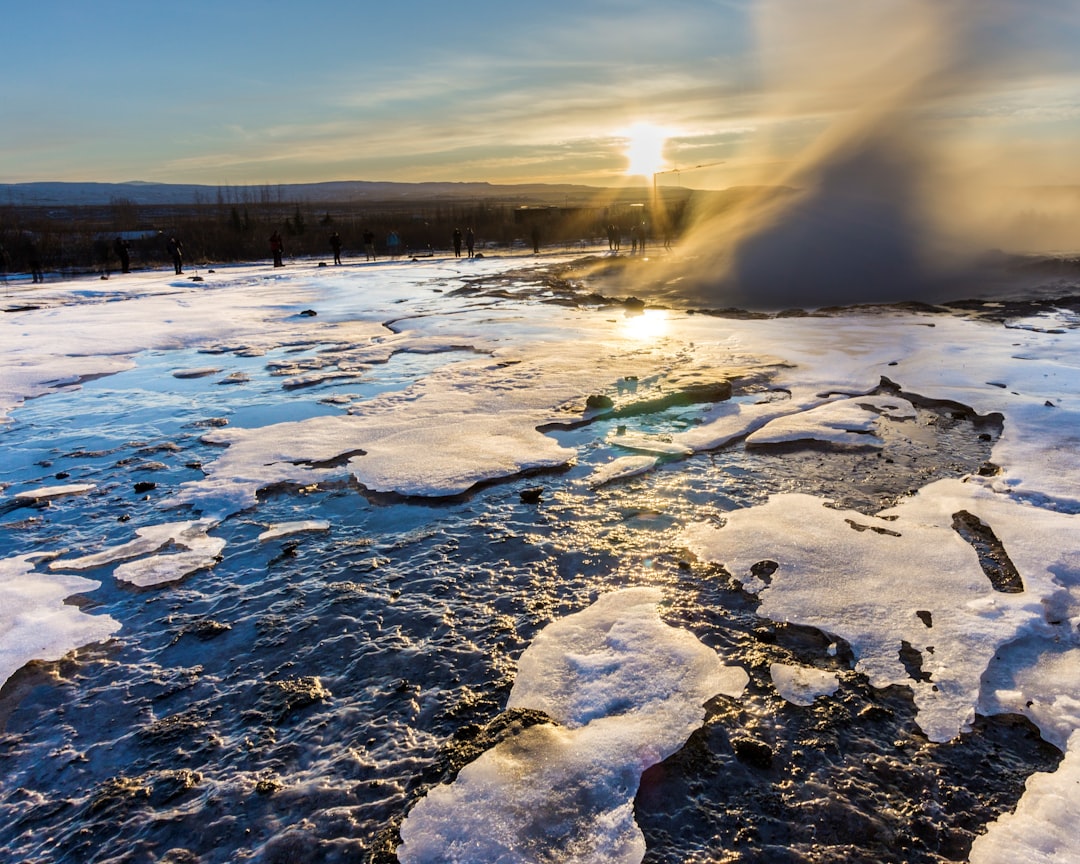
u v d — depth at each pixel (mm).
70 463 6645
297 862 2512
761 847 2520
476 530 5000
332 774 2900
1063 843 2479
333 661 3625
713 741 2994
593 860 2449
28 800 2846
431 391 8523
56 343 12211
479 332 12438
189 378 9898
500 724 3084
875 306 14867
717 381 8375
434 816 2627
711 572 4352
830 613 3867
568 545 4746
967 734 3023
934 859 2467
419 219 60500
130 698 3420
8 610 4133
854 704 3211
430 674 3486
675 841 2541
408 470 6012
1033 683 3303
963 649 3520
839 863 2459
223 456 6594
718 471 6004
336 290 19891
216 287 21484
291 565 4621
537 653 3592
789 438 6645
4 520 5426
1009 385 8062
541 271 24125
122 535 5148
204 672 3596
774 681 3361
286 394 8844
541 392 8305
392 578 4402
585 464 6199
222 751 3059
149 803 2803
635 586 4223
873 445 6473
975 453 6234
